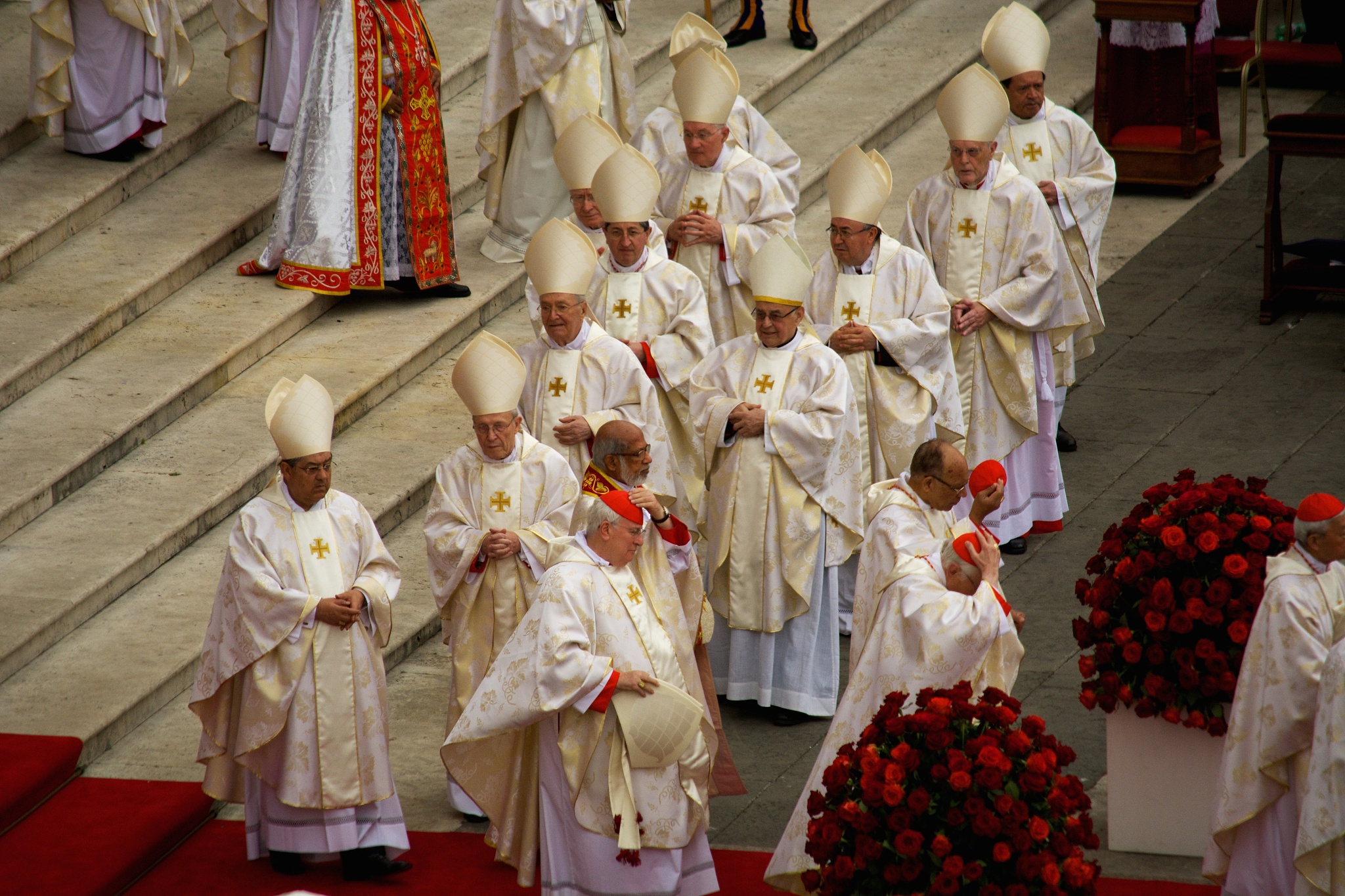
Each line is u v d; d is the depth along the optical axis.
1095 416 39.06
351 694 25.36
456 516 27.19
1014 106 37.38
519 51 41.84
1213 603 23.98
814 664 30.27
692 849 24.61
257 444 36.19
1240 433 37.62
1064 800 20.59
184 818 27.14
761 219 34.81
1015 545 34.88
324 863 26.34
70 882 25.16
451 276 41.75
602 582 23.94
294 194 40.59
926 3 58.00
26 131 44.44
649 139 37.00
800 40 52.50
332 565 25.62
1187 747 25.16
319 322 40.91
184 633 31.36
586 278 29.73
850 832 21.06
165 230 42.09
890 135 50.16
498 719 23.59
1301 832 21.94
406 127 40.38
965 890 20.48
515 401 27.20
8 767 27.38
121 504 34.19
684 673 25.00
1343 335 41.62
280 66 45.16
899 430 32.25
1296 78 54.97
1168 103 49.94
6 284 39.53
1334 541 22.45
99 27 42.47
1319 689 21.95
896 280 32.56
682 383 31.47
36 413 35.97
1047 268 34.78
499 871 25.91
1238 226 47.06
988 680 23.78
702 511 32.03
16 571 32.03
